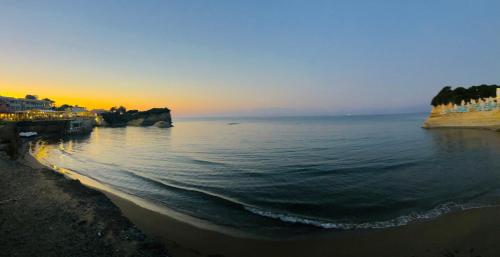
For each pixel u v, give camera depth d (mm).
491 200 18281
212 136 93562
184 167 35188
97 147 63281
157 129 147375
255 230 14641
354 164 33125
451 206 17375
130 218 16016
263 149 51719
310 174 28359
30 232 12641
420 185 22906
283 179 26500
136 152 53125
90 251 11023
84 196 18953
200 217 16641
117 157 46406
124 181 27625
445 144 49000
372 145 51781
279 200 20016
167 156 46625
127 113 197250
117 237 12414
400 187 22484
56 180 23641
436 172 27641
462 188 21516
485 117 73938
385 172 28375
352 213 17062
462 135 63625
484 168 28609
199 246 12711
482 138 55594
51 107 159750
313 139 68125
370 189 22203
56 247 11266
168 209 18203
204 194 21922
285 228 14875
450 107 86500
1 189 20156
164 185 25469
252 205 18969
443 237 12852
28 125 90062
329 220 15930
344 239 13250
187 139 83188
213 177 28516
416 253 11555
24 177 24438
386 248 12133
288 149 50031
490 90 76375
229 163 37188
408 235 13305
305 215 16906
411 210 17109
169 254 11609
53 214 15016
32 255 10586
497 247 11641
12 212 15227
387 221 15375
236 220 16141
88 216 14828
